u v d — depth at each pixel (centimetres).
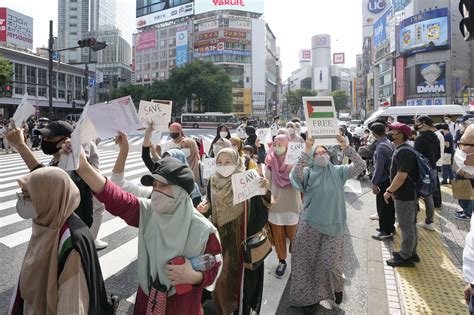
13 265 450
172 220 195
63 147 217
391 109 1945
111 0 11312
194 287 193
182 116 5350
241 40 8194
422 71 4531
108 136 242
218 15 8094
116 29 10156
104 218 684
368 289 388
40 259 173
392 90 5206
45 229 174
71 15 9900
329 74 16425
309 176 350
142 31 9519
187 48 8431
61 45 9838
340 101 10344
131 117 248
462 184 464
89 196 361
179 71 5478
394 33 5025
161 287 194
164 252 194
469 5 388
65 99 6397
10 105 5281
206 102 5684
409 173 436
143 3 9431
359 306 357
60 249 171
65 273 167
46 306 174
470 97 3600
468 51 4478
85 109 201
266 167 467
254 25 8344
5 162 1588
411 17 4600
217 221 314
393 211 555
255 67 8388
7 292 378
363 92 7706
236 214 312
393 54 5166
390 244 535
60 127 304
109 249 519
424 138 664
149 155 373
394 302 360
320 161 342
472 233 188
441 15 4328
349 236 578
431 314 334
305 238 346
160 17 9069
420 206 764
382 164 552
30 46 6550
